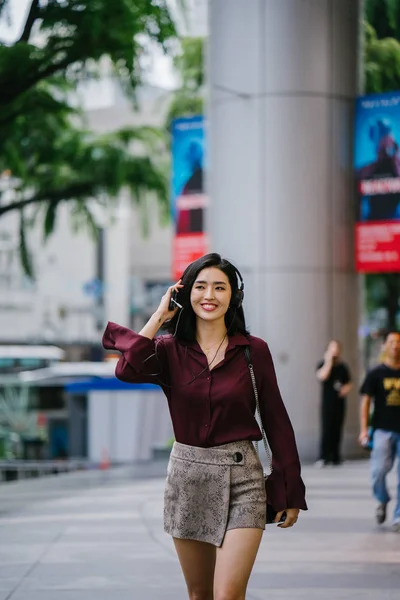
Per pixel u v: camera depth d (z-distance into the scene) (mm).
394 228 22266
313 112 22406
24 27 23016
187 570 5719
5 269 62938
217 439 5590
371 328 39469
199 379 5617
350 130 22828
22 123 27219
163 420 27328
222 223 22984
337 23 22641
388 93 22469
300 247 22453
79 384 27438
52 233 30125
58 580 9453
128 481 20250
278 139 22359
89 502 16141
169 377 5680
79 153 28766
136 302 78062
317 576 9633
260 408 5711
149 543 11664
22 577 9609
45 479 21141
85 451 28703
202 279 5680
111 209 30438
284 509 5645
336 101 22625
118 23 22406
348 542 11633
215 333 5742
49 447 30672
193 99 32438
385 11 28844
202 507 5578
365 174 22578
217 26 22938
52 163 28406
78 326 67625
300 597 8680
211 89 23156
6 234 61219
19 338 64062
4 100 23875
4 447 30688
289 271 22469
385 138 22422
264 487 5625
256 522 5523
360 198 22625
